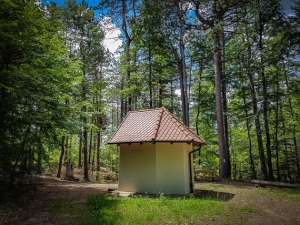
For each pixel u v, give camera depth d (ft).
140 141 32.24
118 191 34.86
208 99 71.10
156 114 38.11
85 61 60.54
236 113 60.08
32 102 27.96
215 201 27.17
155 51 66.13
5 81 23.85
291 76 56.13
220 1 47.50
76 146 92.32
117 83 82.84
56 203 26.86
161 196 26.89
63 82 34.86
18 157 29.35
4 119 27.71
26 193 30.94
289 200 29.45
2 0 20.89
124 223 18.75
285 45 47.91
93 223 18.80
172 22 60.29
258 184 41.63
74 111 42.57
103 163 87.04
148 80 65.57
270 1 48.75
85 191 36.19
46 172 64.90
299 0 45.75
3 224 18.89
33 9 25.05
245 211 23.26
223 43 61.05
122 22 74.49
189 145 37.09
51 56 29.27
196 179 50.88
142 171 33.99
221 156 53.16
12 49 23.91
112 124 86.02
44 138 33.65
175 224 18.80
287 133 63.87
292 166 62.90
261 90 55.83
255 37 54.65
